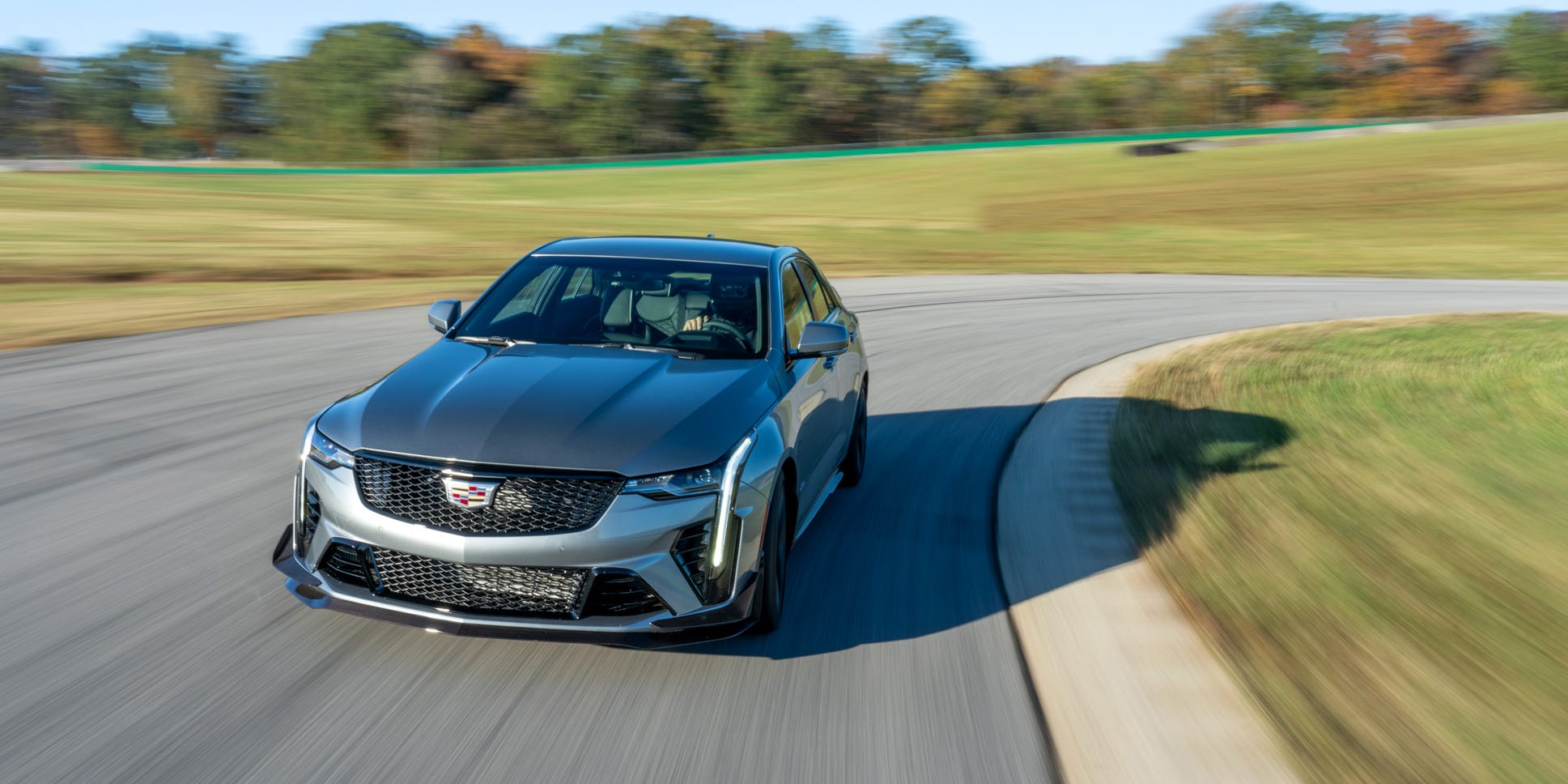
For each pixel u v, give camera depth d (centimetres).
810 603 446
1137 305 1819
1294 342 1363
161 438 686
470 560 352
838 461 569
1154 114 12394
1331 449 737
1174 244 3341
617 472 357
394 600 367
